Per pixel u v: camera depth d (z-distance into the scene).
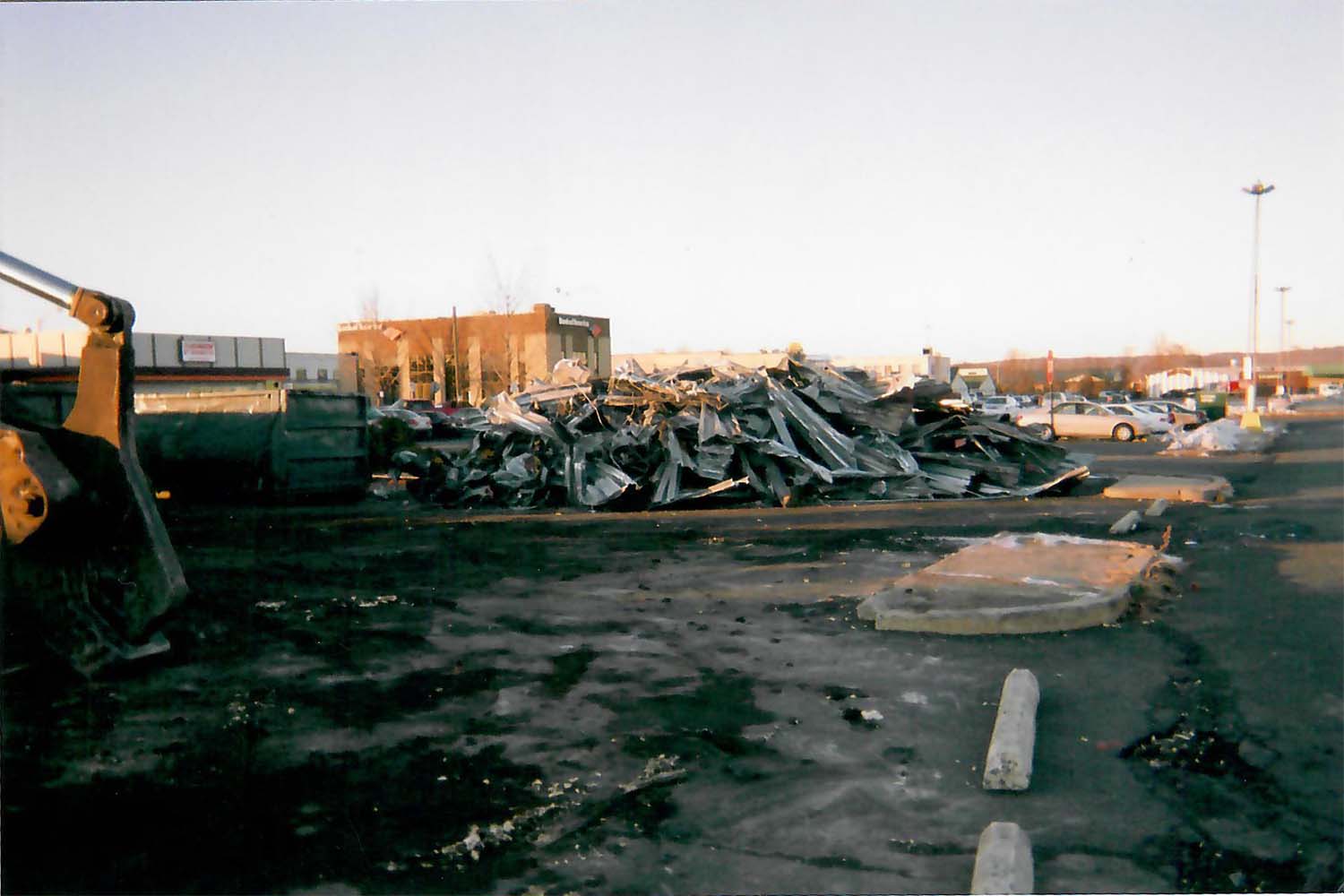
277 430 16.45
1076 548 10.15
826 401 19.02
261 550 11.52
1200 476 20.25
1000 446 19.55
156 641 6.68
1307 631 7.25
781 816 4.31
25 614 6.05
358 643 7.16
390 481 18.77
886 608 7.62
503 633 7.48
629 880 3.78
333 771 4.79
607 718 5.54
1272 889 3.64
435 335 62.66
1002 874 3.59
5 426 5.70
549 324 61.84
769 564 10.45
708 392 18.08
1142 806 4.38
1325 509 14.53
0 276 5.78
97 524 6.01
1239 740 5.14
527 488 16.94
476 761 4.91
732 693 5.98
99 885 3.69
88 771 4.76
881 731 5.31
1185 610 7.98
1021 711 5.20
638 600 8.64
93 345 5.91
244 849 3.99
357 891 3.69
